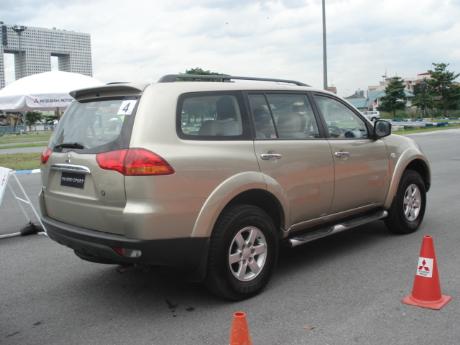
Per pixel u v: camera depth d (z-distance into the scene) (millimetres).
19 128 54750
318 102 5352
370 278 4863
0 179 6363
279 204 4656
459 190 9742
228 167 4234
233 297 4320
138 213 3781
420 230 6648
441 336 3596
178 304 4379
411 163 6527
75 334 3869
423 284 4195
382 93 73312
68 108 4801
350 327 3781
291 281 4848
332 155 5215
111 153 3951
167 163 3883
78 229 4246
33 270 5457
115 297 4609
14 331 3957
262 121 4695
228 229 4199
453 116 58938
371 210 5984
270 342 3576
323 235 5109
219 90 4488
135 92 4164
